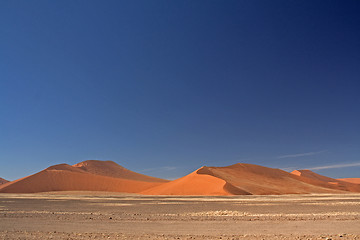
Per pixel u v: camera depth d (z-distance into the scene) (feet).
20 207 103.96
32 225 52.65
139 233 42.88
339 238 37.81
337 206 99.09
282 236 39.81
